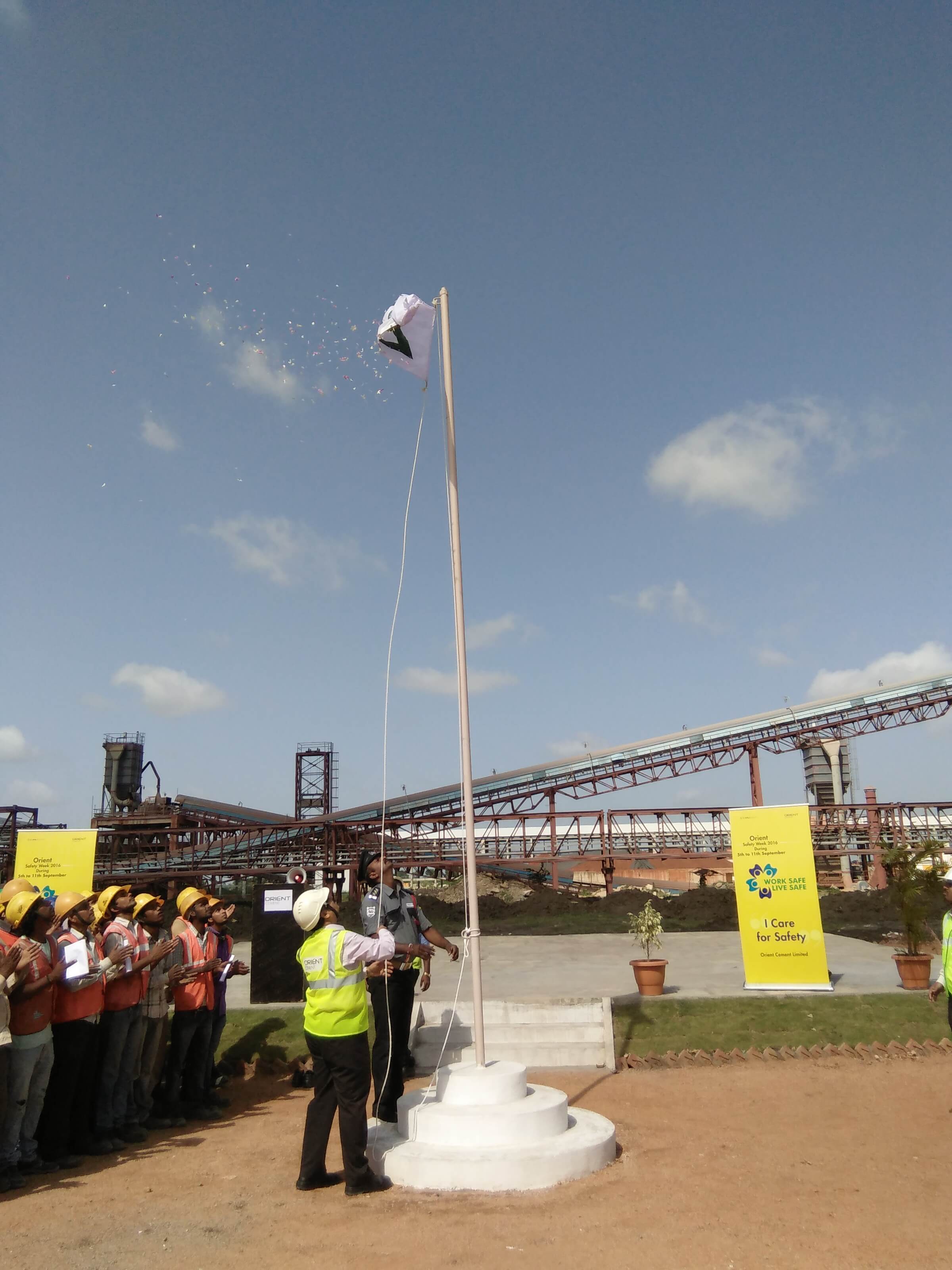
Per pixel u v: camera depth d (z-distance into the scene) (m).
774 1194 6.45
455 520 8.38
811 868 13.53
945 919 8.98
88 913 8.09
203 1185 7.04
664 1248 5.45
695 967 16.16
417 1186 6.72
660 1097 9.58
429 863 35.00
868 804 36.50
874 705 40.69
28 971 7.11
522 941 21.41
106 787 45.50
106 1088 8.27
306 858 37.78
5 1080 7.18
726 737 40.41
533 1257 5.36
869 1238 5.60
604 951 18.83
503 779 39.91
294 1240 5.77
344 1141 6.63
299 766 46.31
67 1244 5.77
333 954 6.86
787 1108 9.09
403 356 8.63
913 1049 11.26
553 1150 6.85
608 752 40.16
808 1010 12.42
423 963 8.70
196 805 40.22
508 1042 11.38
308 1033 6.81
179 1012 9.34
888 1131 8.20
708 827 36.75
